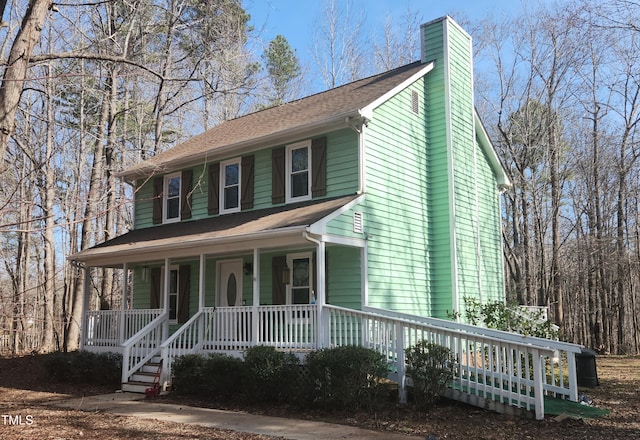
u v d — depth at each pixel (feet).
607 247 79.51
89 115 69.51
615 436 23.49
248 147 48.52
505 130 90.74
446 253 48.67
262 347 34.63
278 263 45.55
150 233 53.42
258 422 27.91
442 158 50.44
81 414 30.66
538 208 95.96
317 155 44.37
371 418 28.32
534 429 25.22
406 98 48.85
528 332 39.55
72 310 67.15
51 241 63.26
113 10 50.08
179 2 51.37
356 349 30.89
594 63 78.64
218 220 48.80
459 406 30.50
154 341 44.83
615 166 84.12
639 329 96.94
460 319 48.19
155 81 53.62
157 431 25.73
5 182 48.93
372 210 42.04
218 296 49.93
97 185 62.13
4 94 22.06
